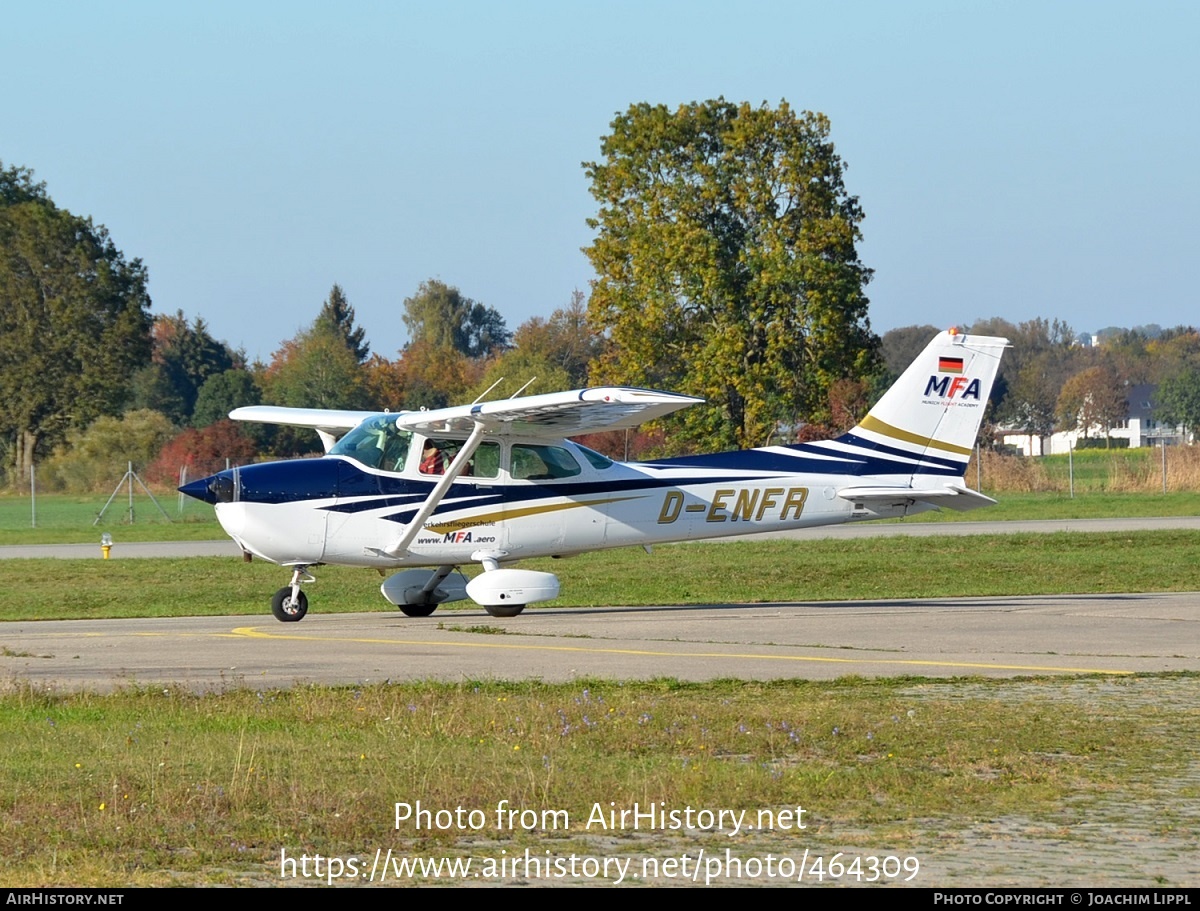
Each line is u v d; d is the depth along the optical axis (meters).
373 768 23.06
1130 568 68.69
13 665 37.22
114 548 90.06
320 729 26.66
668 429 151.00
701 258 141.62
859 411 162.00
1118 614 50.34
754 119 150.38
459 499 50.00
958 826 19.81
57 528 108.00
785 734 25.98
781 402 142.38
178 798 20.81
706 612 53.16
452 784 21.83
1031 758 24.20
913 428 55.62
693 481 53.31
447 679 33.84
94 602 59.72
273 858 18.23
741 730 26.28
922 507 56.25
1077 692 31.48
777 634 44.41
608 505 52.12
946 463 56.06
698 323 148.25
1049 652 39.09
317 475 48.88
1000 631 44.81
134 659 38.44
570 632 45.38
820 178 148.88
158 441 174.00
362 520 49.00
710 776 22.47
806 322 143.00
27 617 55.31
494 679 33.62
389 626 48.31
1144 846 18.69
